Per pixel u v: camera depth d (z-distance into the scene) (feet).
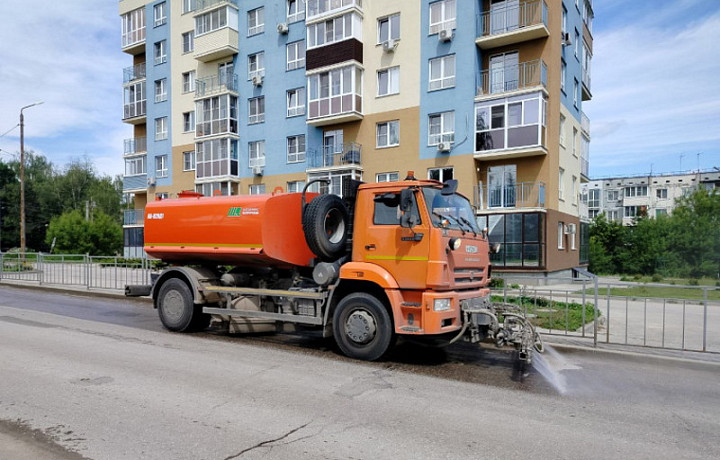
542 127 66.33
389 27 78.69
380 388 17.17
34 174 221.87
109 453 11.50
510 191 69.87
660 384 18.40
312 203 22.67
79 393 16.05
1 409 14.52
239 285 27.53
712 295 31.55
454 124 72.28
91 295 47.52
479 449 12.01
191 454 11.47
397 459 11.34
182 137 108.06
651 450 12.22
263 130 94.22
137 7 116.06
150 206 29.19
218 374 18.61
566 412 15.03
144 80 117.80
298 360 21.24
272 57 92.68
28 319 32.14
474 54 70.59
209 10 97.76
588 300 30.60
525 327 20.31
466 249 21.62
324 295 22.54
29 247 204.13
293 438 12.50
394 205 20.80
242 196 25.64
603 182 208.44
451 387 17.51
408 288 20.08
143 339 25.57
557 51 70.59
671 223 116.98
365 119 80.74
